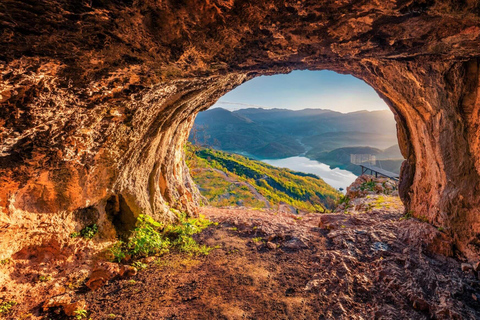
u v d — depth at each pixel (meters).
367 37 2.86
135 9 2.20
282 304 4.16
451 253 4.93
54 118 3.37
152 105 4.80
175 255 5.88
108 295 4.26
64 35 2.34
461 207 4.84
